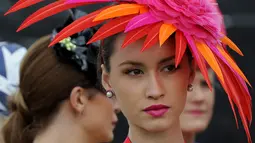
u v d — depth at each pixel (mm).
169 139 4398
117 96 4383
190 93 7176
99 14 4117
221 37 4316
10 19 10969
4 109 7285
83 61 5758
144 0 4160
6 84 7379
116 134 10969
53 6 4262
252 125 11203
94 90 5852
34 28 11000
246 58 11125
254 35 11102
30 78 5828
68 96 5781
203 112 7270
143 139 4395
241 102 4367
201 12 4215
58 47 5770
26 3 4285
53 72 5770
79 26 4199
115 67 4348
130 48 4227
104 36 4141
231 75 4293
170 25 4109
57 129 5801
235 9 11164
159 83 4234
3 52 7547
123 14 4133
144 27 4105
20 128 5941
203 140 11297
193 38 4156
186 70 4332
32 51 5910
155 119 4262
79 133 5828
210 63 4109
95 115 5859
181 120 7223
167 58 4219
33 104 5832
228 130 11250
